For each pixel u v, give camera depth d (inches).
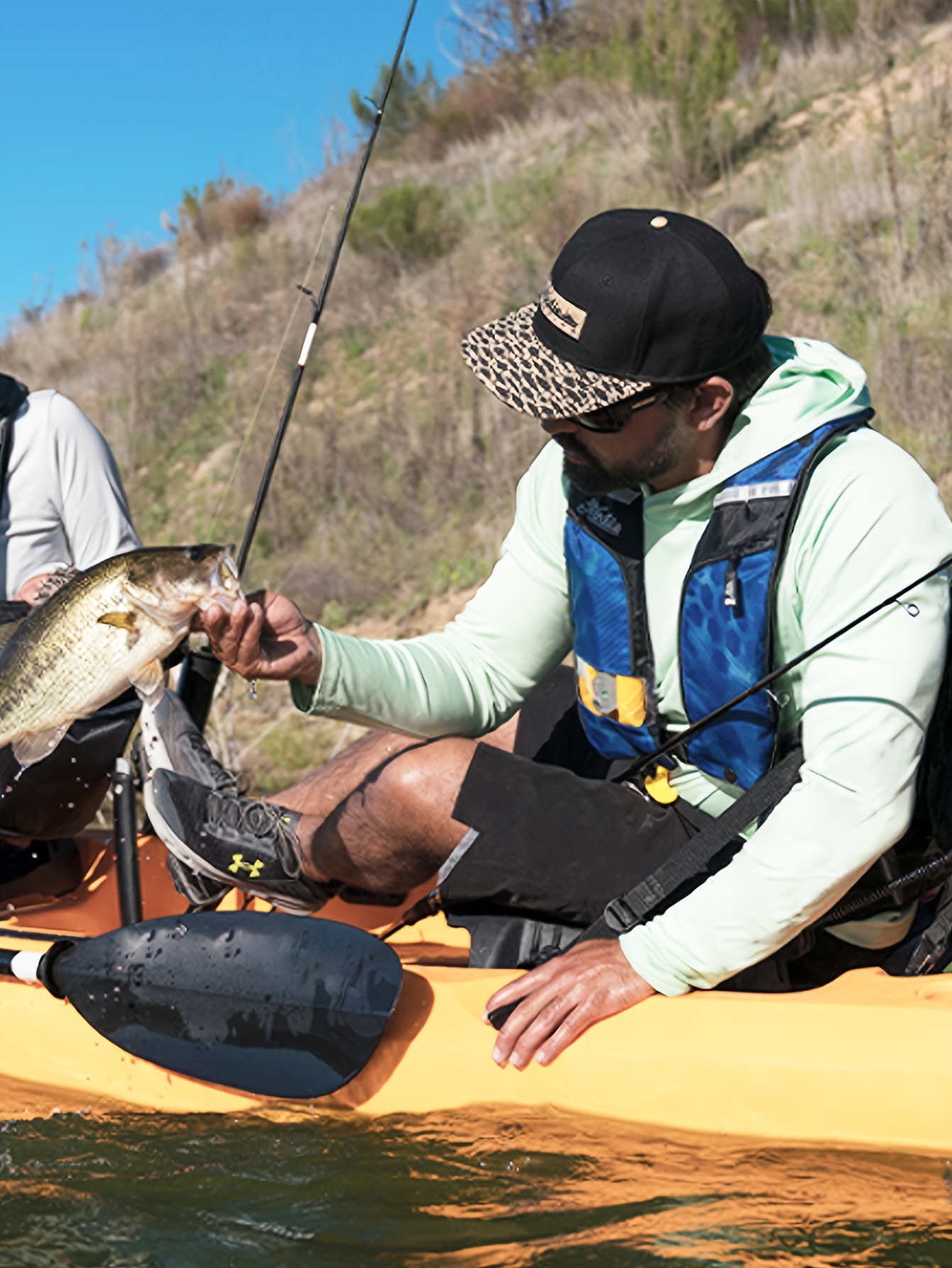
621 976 81.7
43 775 113.7
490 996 85.8
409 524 323.0
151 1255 71.0
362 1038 83.5
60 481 125.3
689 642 85.7
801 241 354.9
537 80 538.6
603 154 455.5
